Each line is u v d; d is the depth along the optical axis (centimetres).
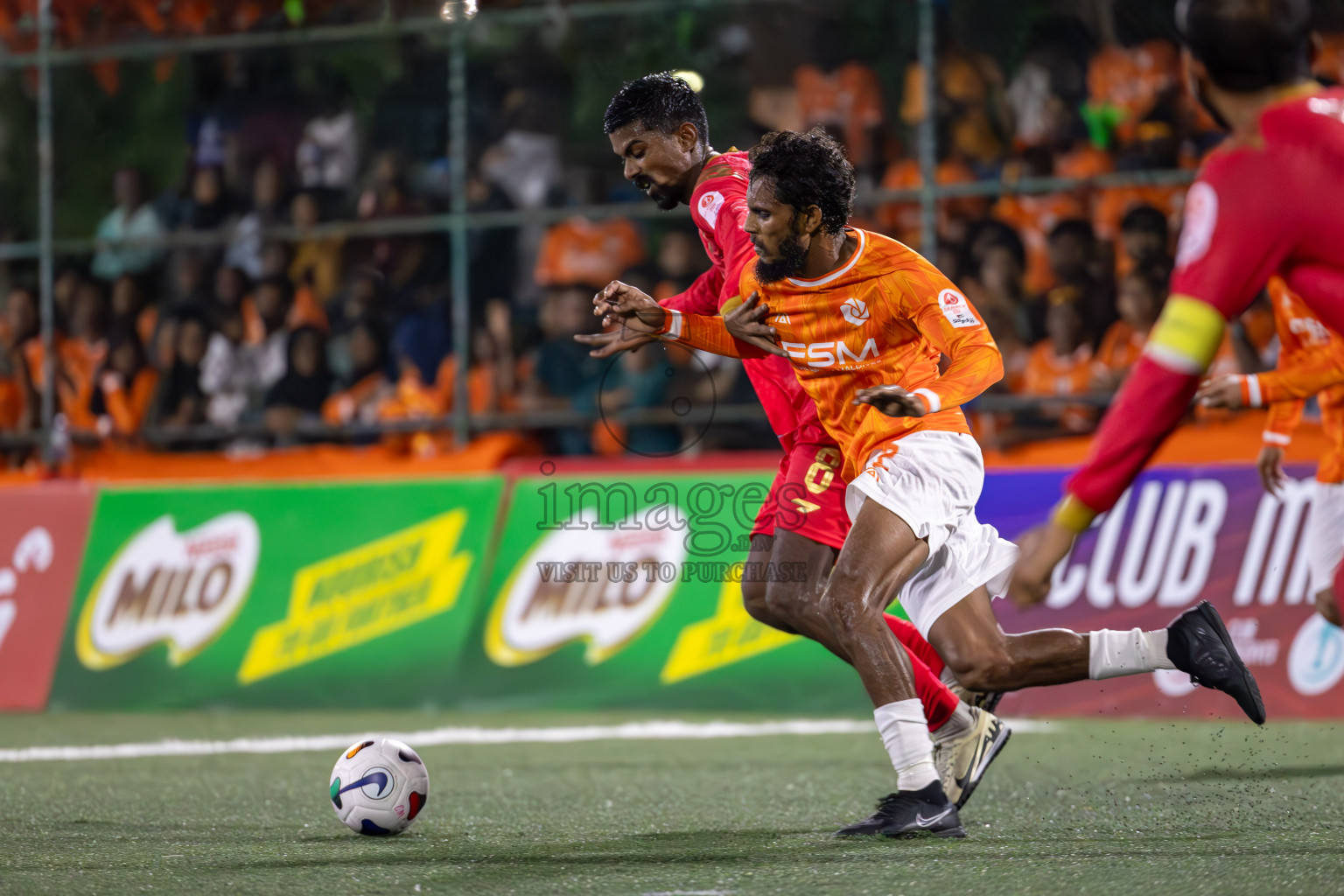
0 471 3425
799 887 1052
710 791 1716
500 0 3412
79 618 3023
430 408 3212
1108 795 1616
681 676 2717
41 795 1730
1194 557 2523
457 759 2086
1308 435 2512
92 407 3409
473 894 1050
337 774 1375
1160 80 2986
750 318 1416
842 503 1439
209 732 2509
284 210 3478
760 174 1309
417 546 2902
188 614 2978
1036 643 1339
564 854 1243
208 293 3466
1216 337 845
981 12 3117
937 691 1423
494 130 3447
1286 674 2447
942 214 3059
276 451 3209
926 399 1223
